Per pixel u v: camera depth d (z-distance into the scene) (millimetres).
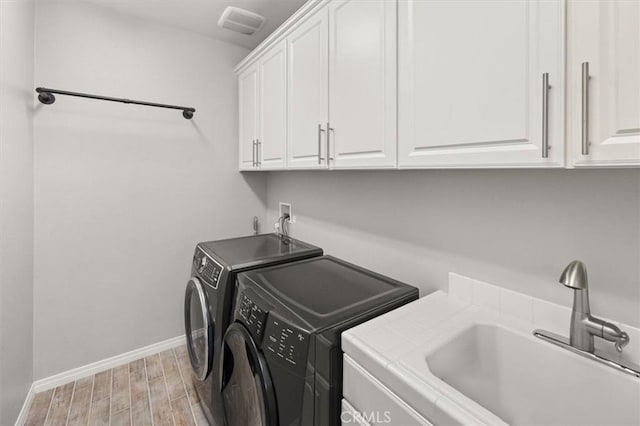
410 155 1017
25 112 1633
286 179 2469
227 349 1301
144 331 2234
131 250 2154
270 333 1002
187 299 1851
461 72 851
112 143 2045
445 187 1284
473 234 1188
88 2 1919
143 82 2133
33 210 1787
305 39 1544
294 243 2047
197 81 2357
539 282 1008
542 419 880
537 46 697
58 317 1909
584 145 634
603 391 778
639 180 805
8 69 1396
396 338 884
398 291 1219
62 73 1848
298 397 899
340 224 1901
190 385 1934
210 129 2441
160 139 2227
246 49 2588
